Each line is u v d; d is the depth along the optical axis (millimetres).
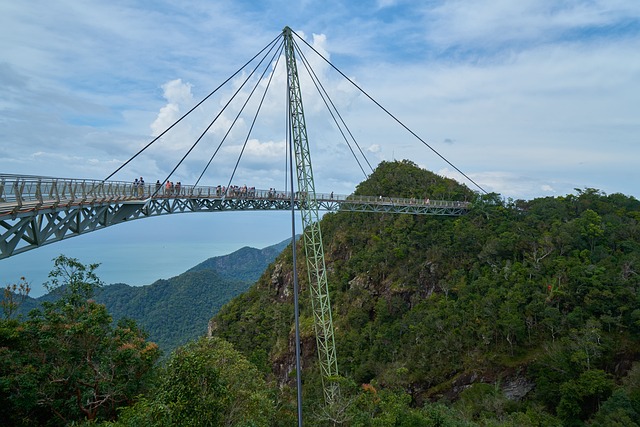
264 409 31047
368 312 93125
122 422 26547
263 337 100312
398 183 122000
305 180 69125
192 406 22828
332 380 60812
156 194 54906
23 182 27656
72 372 30625
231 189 71125
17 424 30438
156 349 35812
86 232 41688
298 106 68938
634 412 50750
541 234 87188
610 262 73562
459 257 91062
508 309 68562
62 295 33062
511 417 54625
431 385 70562
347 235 110500
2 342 30953
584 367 60281
